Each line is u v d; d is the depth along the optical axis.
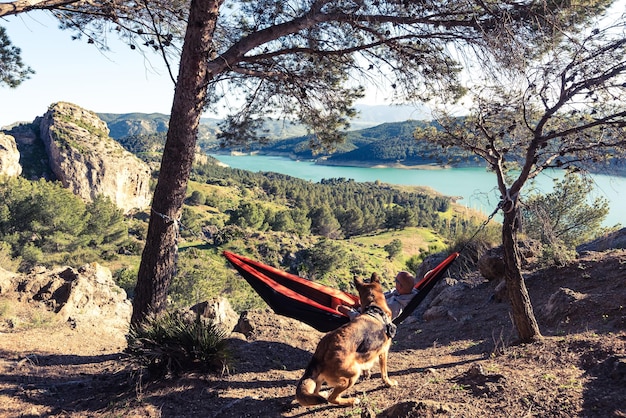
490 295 11.09
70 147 142.12
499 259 11.59
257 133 10.72
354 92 10.27
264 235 103.00
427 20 7.73
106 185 145.62
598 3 6.87
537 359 5.74
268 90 10.16
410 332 10.66
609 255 10.20
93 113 169.12
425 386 5.35
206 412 5.49
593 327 7.05
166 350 6.55
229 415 5.36
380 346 5.12
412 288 6.72
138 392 6.13
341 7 8.39
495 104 7.09
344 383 4.65
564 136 6.77
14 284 11.88
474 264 13.71
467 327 9.52
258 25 8.72
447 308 11.20
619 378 4.37
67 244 64.38
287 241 101.06
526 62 6.80
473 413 4.22
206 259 76.62
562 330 7.48
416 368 6.73
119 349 9.24
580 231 16.94
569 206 16.36
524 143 7.17
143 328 6.88
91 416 5.61
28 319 10.74
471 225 14.96
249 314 9.54
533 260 11.51
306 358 7.76
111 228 79.38
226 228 101.44
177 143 7.83
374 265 100.25
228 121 10.54
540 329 7.99
